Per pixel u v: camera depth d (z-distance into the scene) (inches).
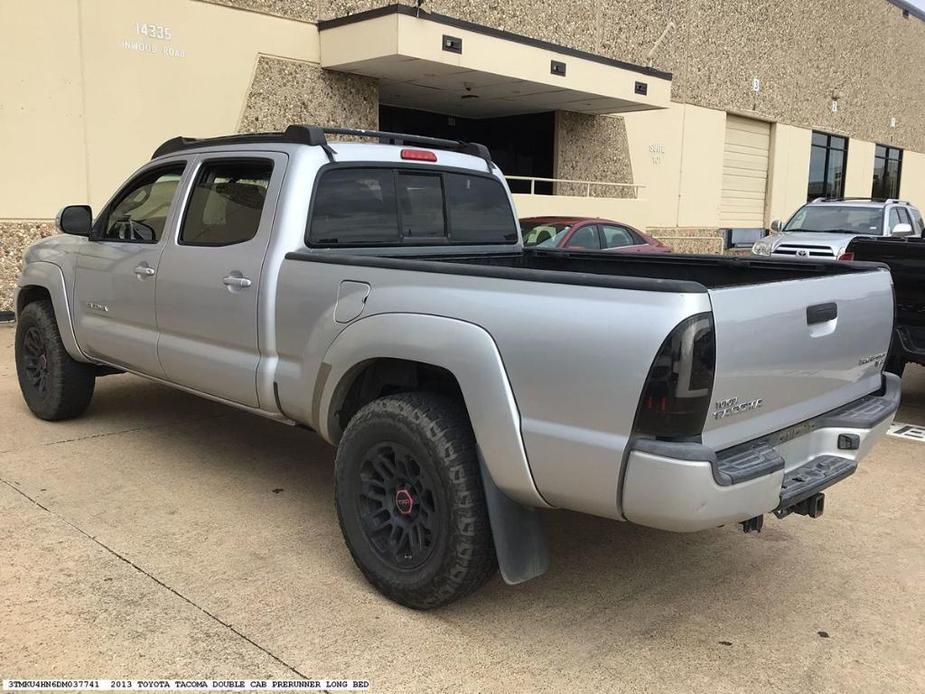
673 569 152.8
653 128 846.5
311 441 224.1
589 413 108.0
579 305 109.3
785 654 123.4
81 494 179.0
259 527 164.4
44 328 222.7
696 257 183.0
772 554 160.6
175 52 456.8
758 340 111.3
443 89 622.8
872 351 145.5
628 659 120.9
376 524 135.8
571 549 161.3
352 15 506.3
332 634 124.9
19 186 406.0
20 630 122.7
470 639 125.1
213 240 169.9
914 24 1336.1
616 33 768.9
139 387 280.1
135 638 121.8
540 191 767.7
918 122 1424.7
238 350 163.6
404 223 178.5
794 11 1026.1
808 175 1122.0
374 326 132.7
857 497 193.9
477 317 119.6
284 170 157.1
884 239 275.1
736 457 112.3
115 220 203.0
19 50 397.7
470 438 124.6
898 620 134.9
